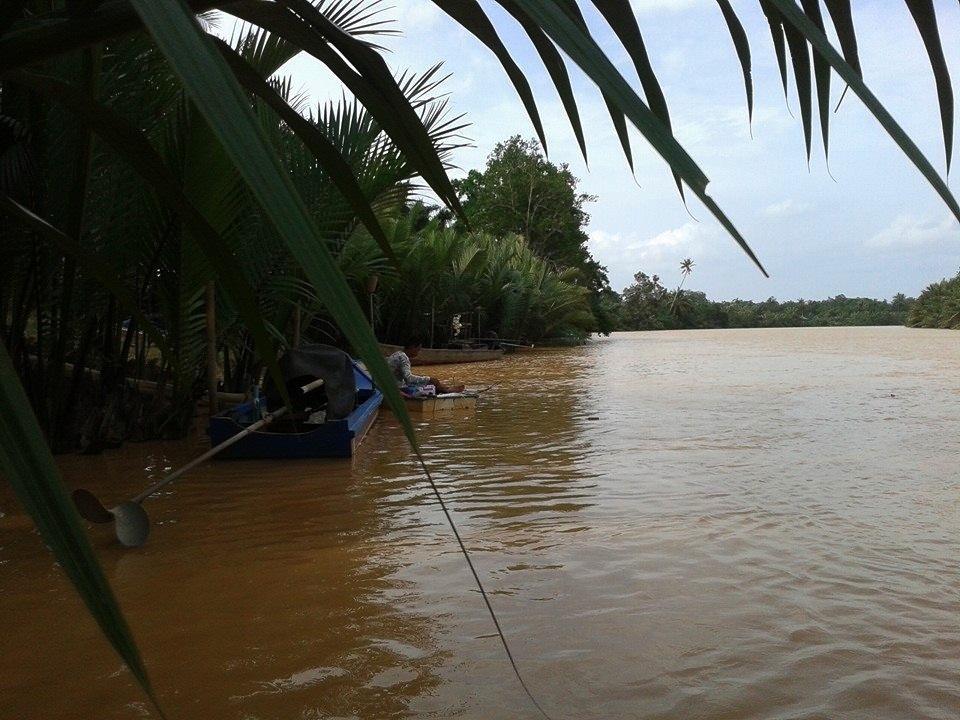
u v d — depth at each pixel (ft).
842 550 15.39
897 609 12.34
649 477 22.61
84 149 7.03
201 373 33.63
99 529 17.31
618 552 15.34
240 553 15.47
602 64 2.51
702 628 11.62
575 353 107.24
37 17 4.20
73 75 21.03
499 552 15.40
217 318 30.45
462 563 14.74
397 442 29.50
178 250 26.35
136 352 29.94
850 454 26.23
